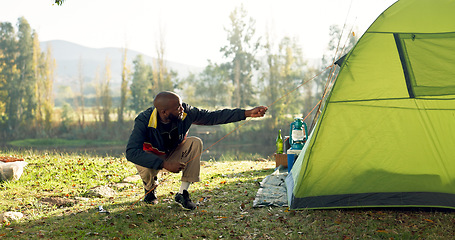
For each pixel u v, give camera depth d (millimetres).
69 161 8914
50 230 4121
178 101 4258
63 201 5730
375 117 4348
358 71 4355
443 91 4211
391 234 3570
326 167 4402
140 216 4422
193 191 5719
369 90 4344
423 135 4305
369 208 4332
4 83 62250
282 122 54969
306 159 4434
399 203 4211
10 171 6977
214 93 64125
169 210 4660
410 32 4305
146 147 4496
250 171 7648
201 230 3896
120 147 54812
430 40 4254
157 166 4008
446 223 3809
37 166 8219
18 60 62906
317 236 3602
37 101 63594
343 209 4328
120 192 6348
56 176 7473
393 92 4312
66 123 66000
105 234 3887
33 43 64125
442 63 4219
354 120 4371
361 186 4332
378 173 4336
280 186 5531
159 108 4219
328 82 6117
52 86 65125
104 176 7621
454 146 4246
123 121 64688
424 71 4266
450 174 4234
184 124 4477
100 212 4730
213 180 6672
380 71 4320
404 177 4297
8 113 62312
